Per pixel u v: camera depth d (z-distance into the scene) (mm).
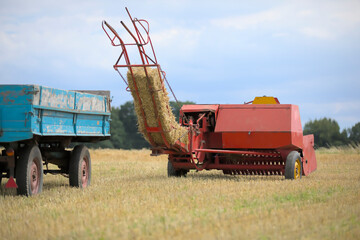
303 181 13094
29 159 10516
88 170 13180
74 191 11227
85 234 6430
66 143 12570
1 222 7551
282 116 14656
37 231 6738
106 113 13500
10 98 9914
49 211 8312
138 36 11367
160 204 8750
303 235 6258
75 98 11844
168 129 12578
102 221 7230
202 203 8812
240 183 12523
